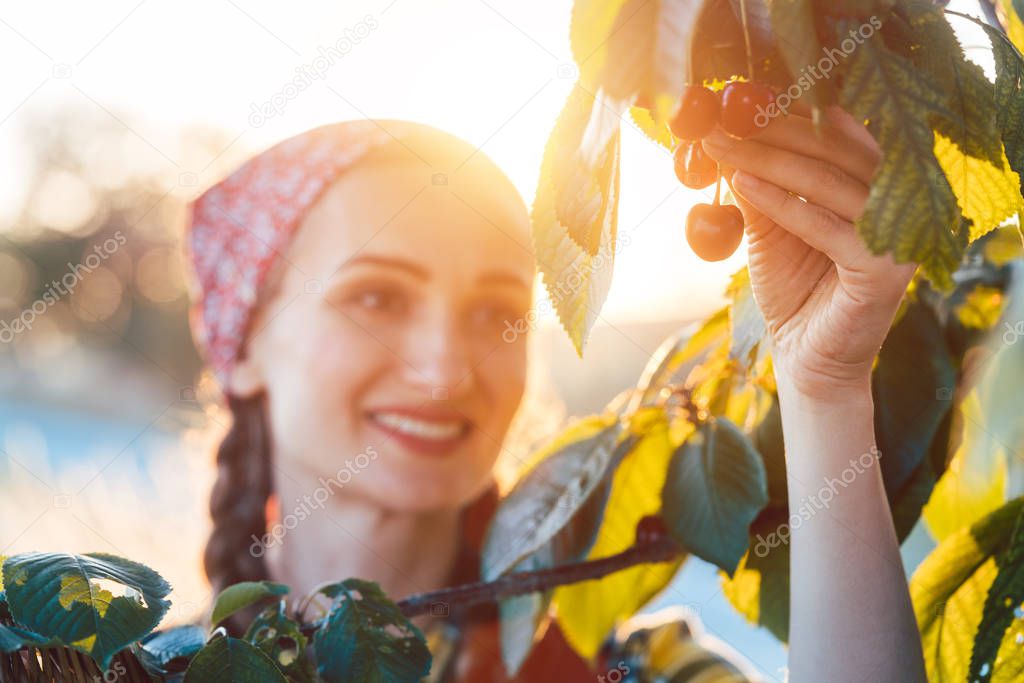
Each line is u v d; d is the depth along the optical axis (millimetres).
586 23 632
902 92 642
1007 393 1238
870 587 917
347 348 1949
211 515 2004
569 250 783
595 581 1279
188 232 2096
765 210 788
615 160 732
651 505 1209
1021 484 1265
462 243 1979
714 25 730
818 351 904
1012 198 747
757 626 1196
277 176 1971
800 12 640
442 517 2014
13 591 755
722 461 1073
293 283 1981
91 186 19344
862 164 739
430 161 1972
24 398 15359
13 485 3146
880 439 1104
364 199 1948
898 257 614
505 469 2080
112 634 747
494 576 1102
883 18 692
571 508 1121
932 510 1337
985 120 713
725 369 1179
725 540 1043
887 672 904
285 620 899
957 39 710
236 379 2031
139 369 16234
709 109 703
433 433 1983
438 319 1979
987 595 969
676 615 1675
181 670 899
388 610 914
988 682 943
